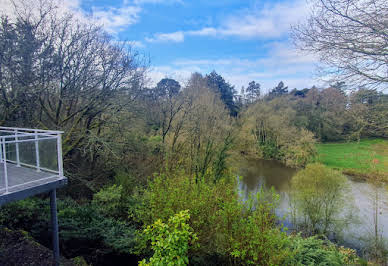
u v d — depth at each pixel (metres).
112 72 11.11
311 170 14.43
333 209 13.66
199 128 14.74
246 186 20.12
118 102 11.13
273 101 30.53
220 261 6.35
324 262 6.68
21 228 6.46
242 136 21.48
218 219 6.23
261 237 5.39
